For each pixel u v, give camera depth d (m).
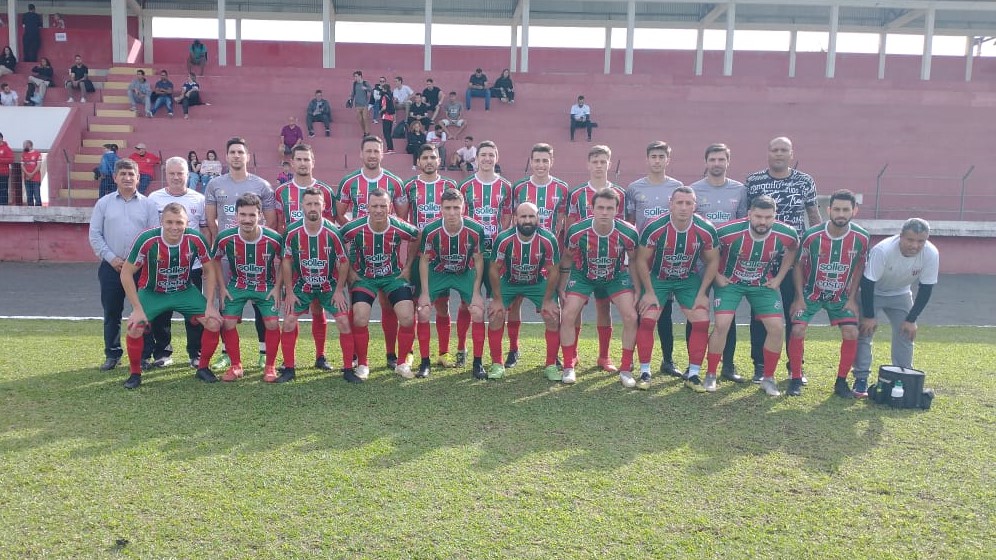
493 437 4.52
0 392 5.30
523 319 9.40
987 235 14.64
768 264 5.66
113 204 6.00
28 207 14.14
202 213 6.34
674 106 20.31
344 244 5.87
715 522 3.43
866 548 3.21
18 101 19.27
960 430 4.78
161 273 5.63
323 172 17.19
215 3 23.62
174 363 6.38
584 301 5.94
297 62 24.66
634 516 3.47
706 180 6.28
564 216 6.57
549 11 24.52
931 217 16.66
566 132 19.28
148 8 23.66
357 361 6.50
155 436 4.43
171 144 17.94
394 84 21.06
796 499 3.69
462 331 6.58
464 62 24.98
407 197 6.57
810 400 5.50
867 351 5.70
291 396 5.37
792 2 21.95
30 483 3.71
